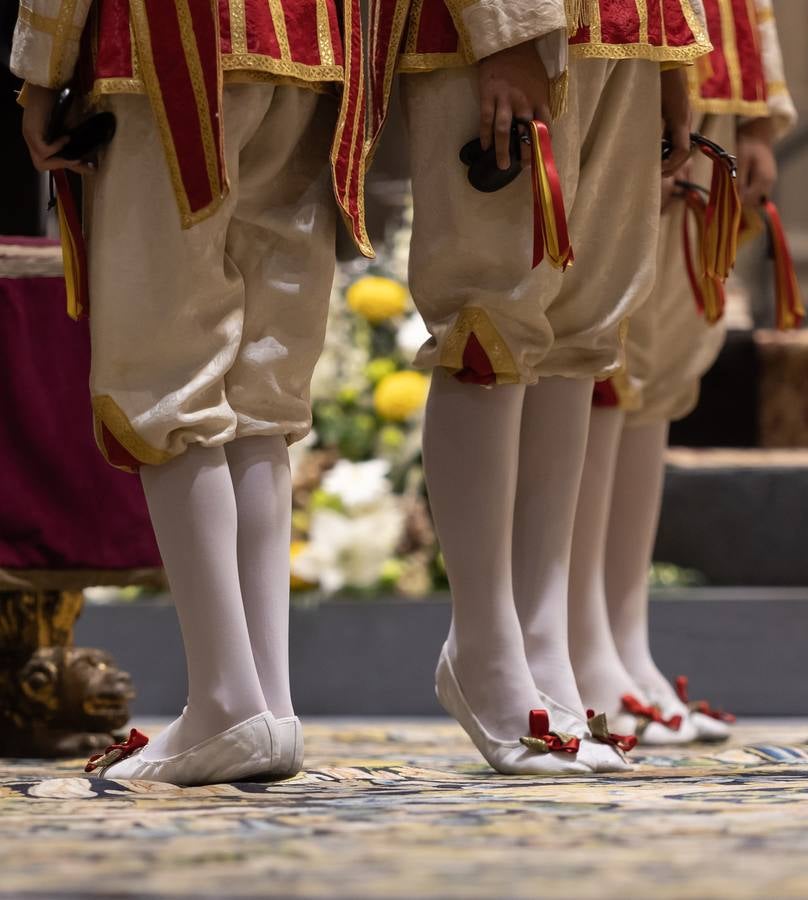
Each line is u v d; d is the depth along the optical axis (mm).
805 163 25984
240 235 5039
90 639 11062
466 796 4523
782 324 7539
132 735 5234
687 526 11820
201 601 4906
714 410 12859
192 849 3338
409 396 11961
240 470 5102
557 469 5816
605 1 5508
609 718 7281
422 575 11422
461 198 5367
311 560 11117
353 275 13109
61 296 6789
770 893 2775
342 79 5078
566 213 5434
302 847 3361
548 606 5801
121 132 4832
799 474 11758
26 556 6684
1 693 6832
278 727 4965
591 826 3715
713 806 4168
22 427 6711
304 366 5121
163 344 4809
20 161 7855
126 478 6863
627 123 5684
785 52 25984
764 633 10906
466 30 5191
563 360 5742
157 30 4758
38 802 4391
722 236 6125
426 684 10867
